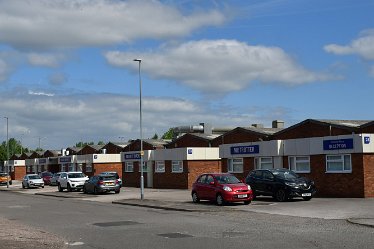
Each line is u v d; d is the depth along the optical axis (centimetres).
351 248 1126
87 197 3709
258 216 1947
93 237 1452
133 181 5356
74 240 1395
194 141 5025
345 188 2891
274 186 2661
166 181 4747
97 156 6438
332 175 2978
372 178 2811
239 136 4388
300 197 2619
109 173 4081
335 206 2278
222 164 3919
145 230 1589
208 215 2066
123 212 2336
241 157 3722
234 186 2500
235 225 1659
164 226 1691
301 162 3225
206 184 2641
